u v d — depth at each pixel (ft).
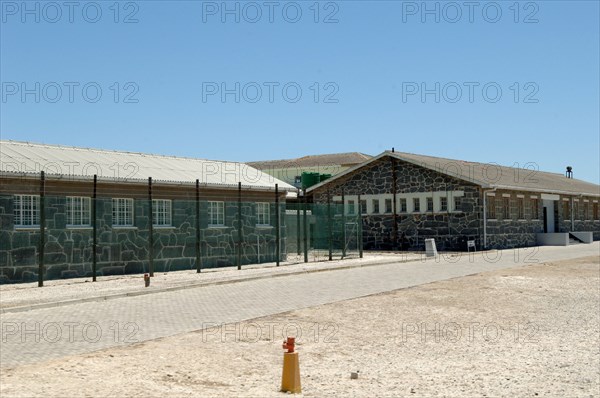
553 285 65.98
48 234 67.56
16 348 36.01
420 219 123.24
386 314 48.55
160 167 84.99
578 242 148.66
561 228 150.30
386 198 127.13
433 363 33.91
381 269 84.43
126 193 75.15
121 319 45.65
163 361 33.24
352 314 48.39
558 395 28.19
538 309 51.42
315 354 35.76
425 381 30.27
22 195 65.98
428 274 77.20
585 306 53.01
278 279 72.33
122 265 74.49
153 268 76.69
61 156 75.10
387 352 36.37
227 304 53.06
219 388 28.40
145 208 77.30
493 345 38.40
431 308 51.42
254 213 91.81
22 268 65.51
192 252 82.74
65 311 49.24
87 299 54.13
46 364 32.14
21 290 59.62
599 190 173.47
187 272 78.02
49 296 54.75
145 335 39.93
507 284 66.74
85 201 71.82
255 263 91.09
